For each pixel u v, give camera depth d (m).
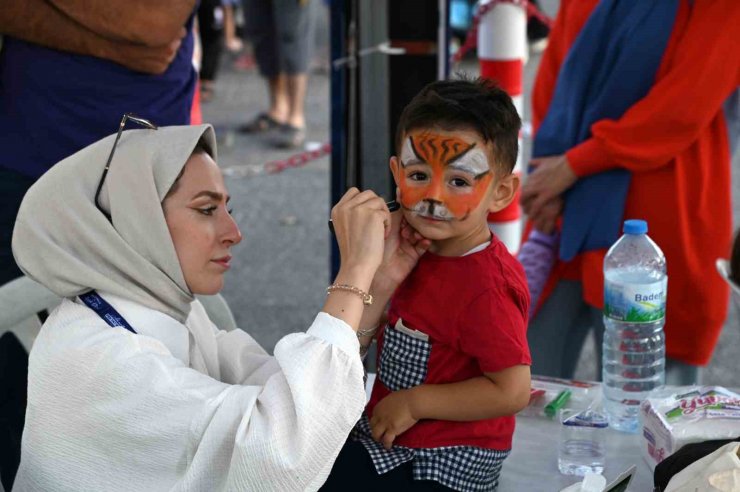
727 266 2.21
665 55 2.83
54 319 1.78
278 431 1.59
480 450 1.84
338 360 1.64
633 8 2.86
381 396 1.90
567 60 3.04
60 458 1.70
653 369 2.30
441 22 3.23
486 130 1.75
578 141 3.03
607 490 1.80
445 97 1.78
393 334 1.85
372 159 3.32
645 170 2.89
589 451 2.03
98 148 1.79
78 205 1.76
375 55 3.25
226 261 1.84
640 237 2.42
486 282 1.77
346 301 1.72
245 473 1.60
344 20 3.21
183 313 1.86
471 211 1.77
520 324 1.79
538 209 3.08
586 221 2.98
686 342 3.02
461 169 1.75
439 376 1.82
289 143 7.26
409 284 1.86
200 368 1.91
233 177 6.75
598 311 3.04
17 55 2.90
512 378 1.76
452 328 1.78
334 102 3.29
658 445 1.95
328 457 1.64
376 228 1.78
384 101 3.29
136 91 2.97
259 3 7.15
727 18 2.75
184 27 3.08
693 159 2.89
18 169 2.92
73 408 1.69
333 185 3.35
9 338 2.45
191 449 1.65
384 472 1.84
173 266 1.79
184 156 1.77
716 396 2.02
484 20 3.82
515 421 2.16
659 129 2.83
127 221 1.76
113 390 1.67
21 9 2.81
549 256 3.11
